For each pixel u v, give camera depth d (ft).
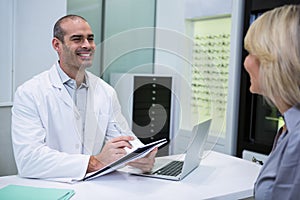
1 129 6.17
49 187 3.75
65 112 5.08
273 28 2.69
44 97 4.97
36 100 4.86
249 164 4.99
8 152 6.23
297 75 2.59
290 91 2.65
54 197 3.37
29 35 6.91
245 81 7.11
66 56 5.05
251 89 3.03
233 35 7.26
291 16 2.63
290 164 2.60
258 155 6.84
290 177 2.60
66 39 5.01
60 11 7.18
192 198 3.52
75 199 3.38
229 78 7.41
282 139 2.80
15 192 3.51
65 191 3.57
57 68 5.21
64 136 5.06
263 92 2.91
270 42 2.68
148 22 9.26
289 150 2.62
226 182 4.12
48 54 7.04
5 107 6.23
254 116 7.07
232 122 7.36
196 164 4.71
